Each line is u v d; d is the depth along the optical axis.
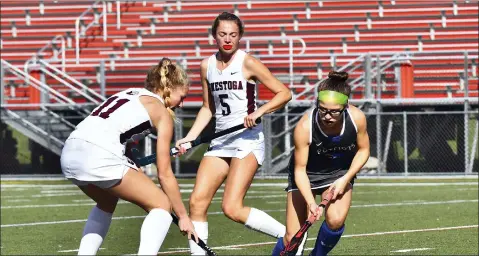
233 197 13.17
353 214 23.59
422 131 39.62
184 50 46.88
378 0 46.75
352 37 46.09
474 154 37.31
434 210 24.61
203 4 47.81
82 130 10.62
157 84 11.09
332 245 12.73
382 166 38.06
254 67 13.38
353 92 41.59
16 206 27.06
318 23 46.50
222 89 13.55
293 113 39.09
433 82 42.62
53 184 36.66
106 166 10.44
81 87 44.09
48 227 21.38
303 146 12.27
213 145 13.62
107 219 11.16
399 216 23.02
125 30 47.62
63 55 42.16
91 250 10.95
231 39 13.37
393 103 37.59
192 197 13.26
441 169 39.56
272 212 24.05
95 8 48.84
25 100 44.50
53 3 49.19
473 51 37.59
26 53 47.78
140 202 10.64
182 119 40.28
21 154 42.44
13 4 49.25
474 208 25.11
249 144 13.38
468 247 16.97
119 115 10.64
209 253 10.95
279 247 12.98
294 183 12.79
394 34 45.94
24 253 16.86
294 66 43.78
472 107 39.22
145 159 11.55
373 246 17.22
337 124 12.10
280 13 47.06
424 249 16.72
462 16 45.94
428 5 46.31
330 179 12.75
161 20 48.00
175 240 18.31
